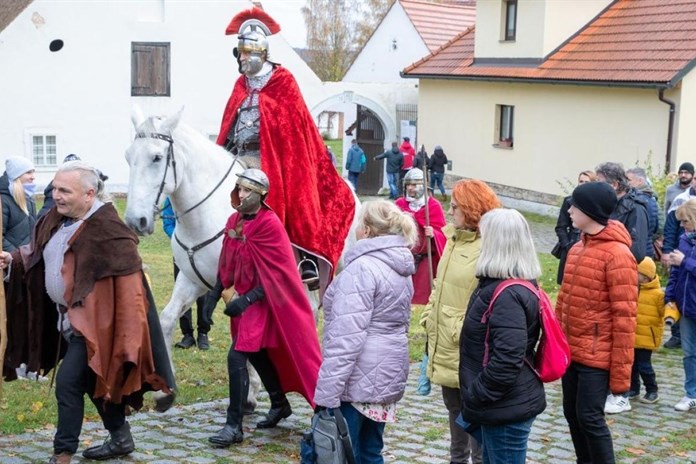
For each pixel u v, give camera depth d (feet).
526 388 13.58
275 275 18.92
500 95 77.41
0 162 80.79
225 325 32.83
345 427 13.80
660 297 24.11
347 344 13.82
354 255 14.40
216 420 21.24
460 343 14.11
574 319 16.56
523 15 74.33
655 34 66.28
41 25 80.33
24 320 17.48
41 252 16.92
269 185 20.98
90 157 83.46
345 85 88.94
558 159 71.36
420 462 18.98
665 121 61.36
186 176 20.59
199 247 20.88
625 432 21.81
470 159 82.02
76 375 16.53
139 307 16.43
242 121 22.67
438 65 85.46
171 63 84.53
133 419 21.11
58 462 16.58
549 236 62.75
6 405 21.74
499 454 13.75
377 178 92.43
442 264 16.24
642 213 24.06
